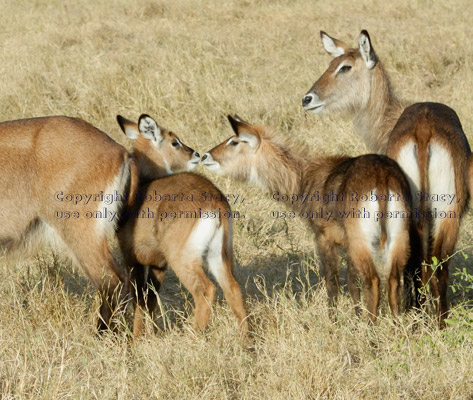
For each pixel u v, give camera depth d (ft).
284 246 74.33
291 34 137.39
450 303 61.52
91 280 55.26
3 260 55.57
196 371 48.26
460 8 150.30
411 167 58.39
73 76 108.78
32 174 53.72
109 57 119.55
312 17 148.97
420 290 57.11
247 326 54.44
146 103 100.68
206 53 120.57
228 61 119.44
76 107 100.58
